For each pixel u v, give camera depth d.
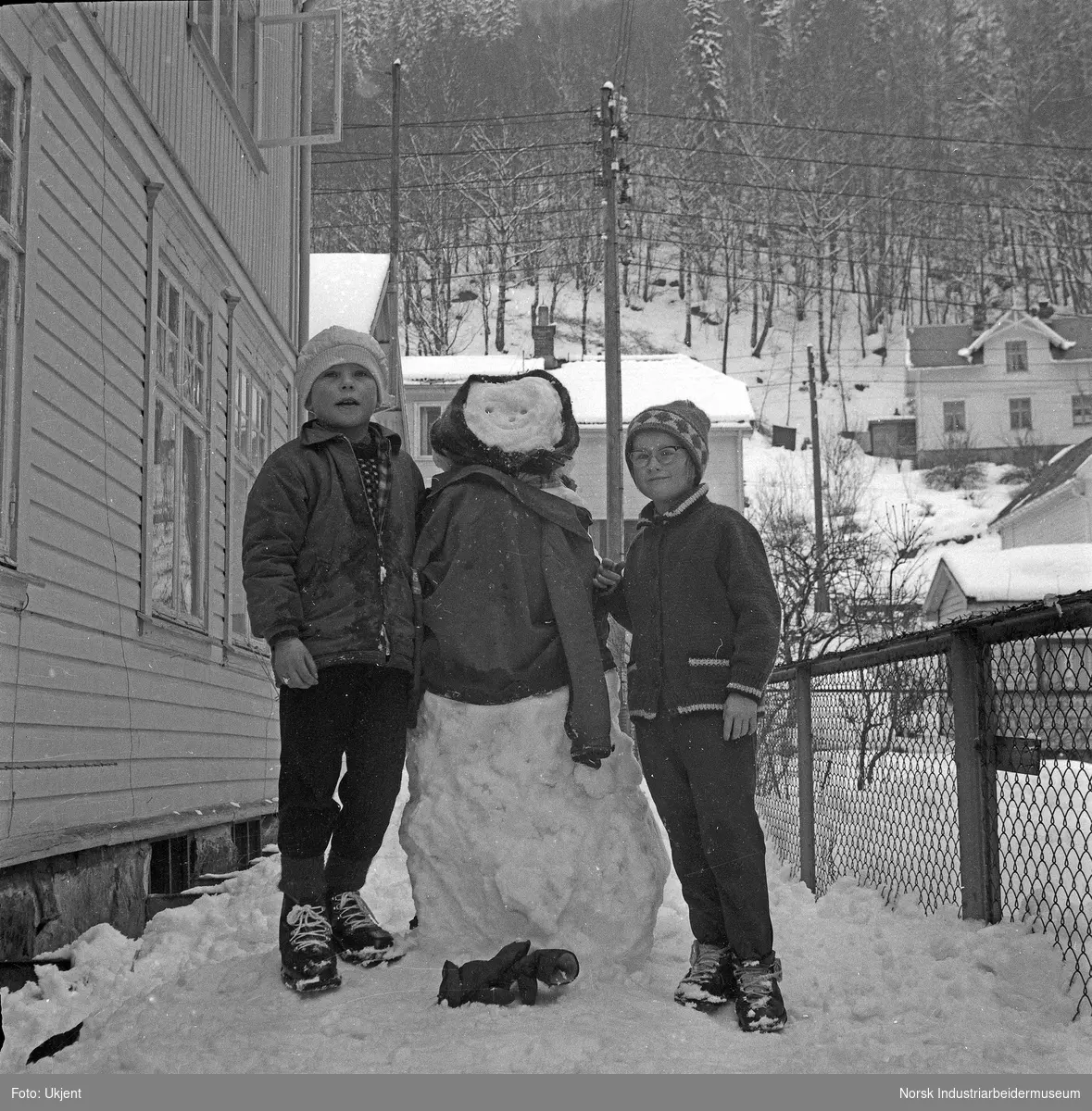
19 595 4.30
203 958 4.12
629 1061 2.58
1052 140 59.28
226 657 7.44
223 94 7.61
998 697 3.70
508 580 3.36
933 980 3.27
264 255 9.23
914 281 73.19
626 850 3.32
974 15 55.50
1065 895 3.65
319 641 3.25
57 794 4.58
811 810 5.49
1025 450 54.66
